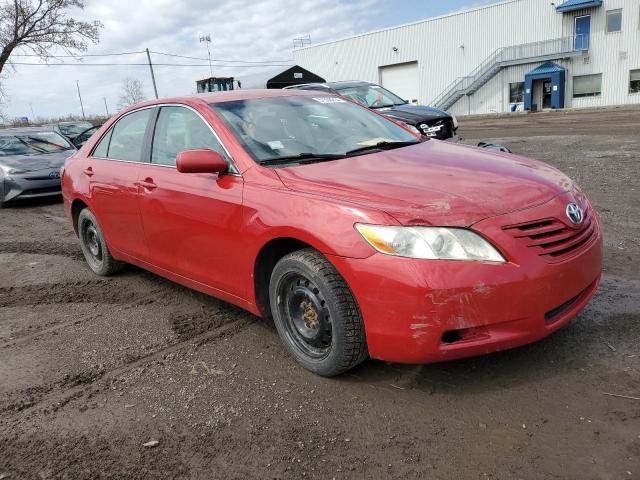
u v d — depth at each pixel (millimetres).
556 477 2188
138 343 3799
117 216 4586
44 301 4828
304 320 3150
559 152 11180
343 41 48906
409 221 2592
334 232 2768
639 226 5461
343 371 3002
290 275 3096
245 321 4012
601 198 6754
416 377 3008
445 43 42031
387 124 4402
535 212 2750
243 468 2422
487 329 2596
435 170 3191
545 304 2641
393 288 2574
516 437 2447
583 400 2662
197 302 4496
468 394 2805
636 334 3234
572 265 2742
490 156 3605
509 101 39281
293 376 3158
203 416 2844
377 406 2783
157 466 2480
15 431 2840
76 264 5969
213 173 3529
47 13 31031
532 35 37312
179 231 3828
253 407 2883
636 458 2244
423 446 2451
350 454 2447
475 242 2557
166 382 3227
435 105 43719
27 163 10453
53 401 3115
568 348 3145
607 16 33844
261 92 4281
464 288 2498
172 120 4137
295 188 3072
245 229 3246
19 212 9852
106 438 2723
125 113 4844
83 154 5293
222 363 3398
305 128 3871
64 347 3830
